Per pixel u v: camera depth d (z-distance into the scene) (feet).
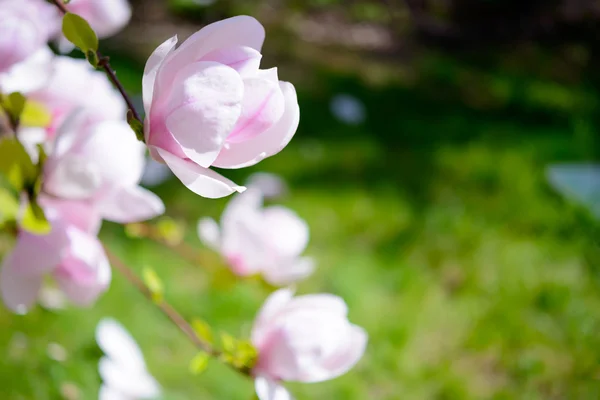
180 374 7.29
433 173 13.84
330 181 12.66
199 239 9.70
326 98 17.75
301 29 24.79
